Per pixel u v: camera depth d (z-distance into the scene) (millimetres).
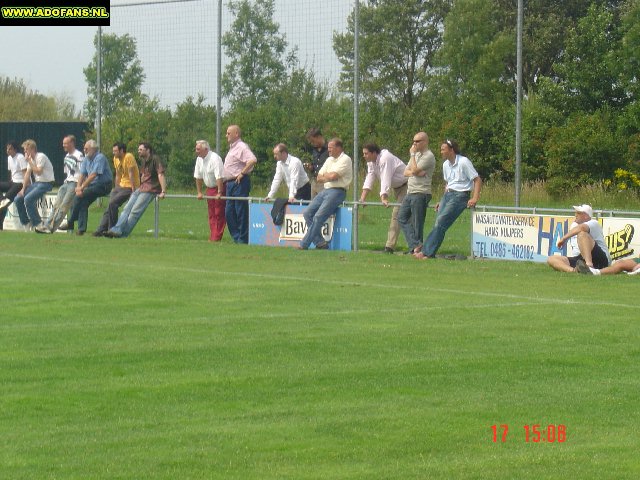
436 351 12758
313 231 26281
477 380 11312
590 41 46812
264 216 27766
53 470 8398
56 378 11391
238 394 10727
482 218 24109
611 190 41562
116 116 42031
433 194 38219
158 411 10094
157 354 12594
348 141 38500
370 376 11477
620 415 9992
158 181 29828
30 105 74938
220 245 27203
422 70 46969
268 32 37344
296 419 9820
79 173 30656
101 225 29812
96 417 9891
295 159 27391
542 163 42562
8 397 10586
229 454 8797
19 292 17875
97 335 13805
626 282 19578
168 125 40844
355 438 9242
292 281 19516
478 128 43469
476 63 47312
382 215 36688
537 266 22328
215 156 28578
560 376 11508
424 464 8562
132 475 8273
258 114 37906
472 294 17797
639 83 45625
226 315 15469
